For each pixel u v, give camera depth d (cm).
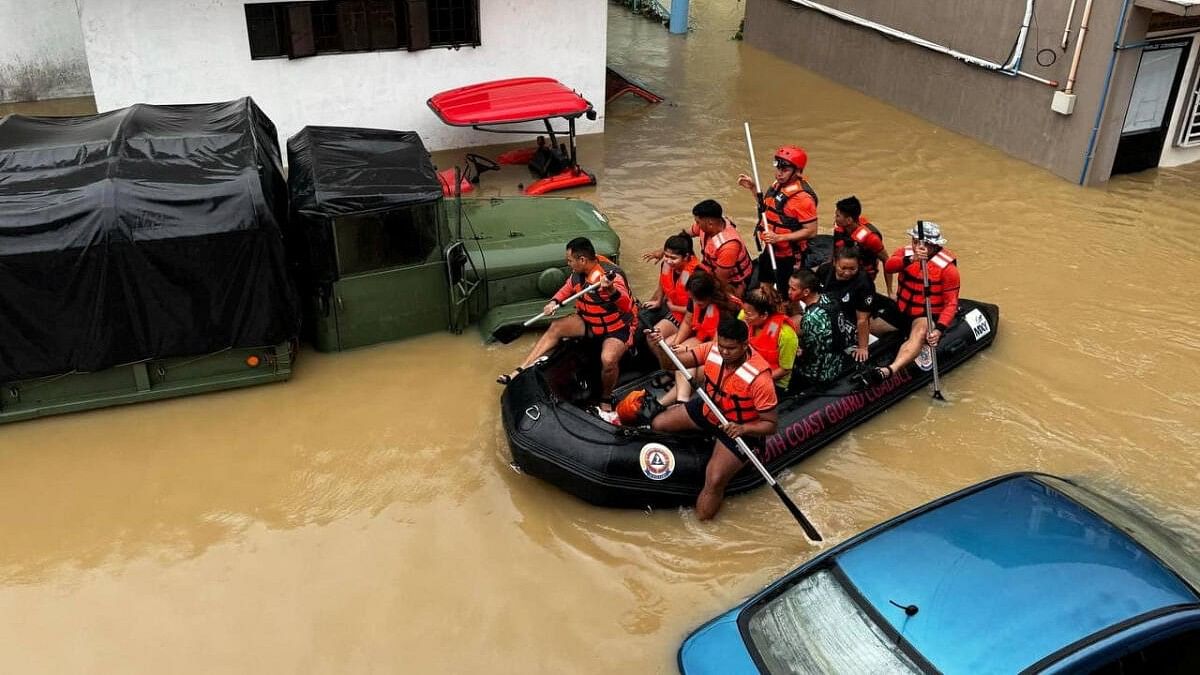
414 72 1295
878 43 1553
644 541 677
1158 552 525
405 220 837
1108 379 852
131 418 797
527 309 886
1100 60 1180
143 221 735
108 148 793
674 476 683
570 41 1349
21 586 640
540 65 1351
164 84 1198
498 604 627
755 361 635
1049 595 479
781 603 523
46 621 614
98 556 664
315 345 880
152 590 638
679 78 1684
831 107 1547
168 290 756
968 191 1234
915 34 1472
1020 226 1139
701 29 2011
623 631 606
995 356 885
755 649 504
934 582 495
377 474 739
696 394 696
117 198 732
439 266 871
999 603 477
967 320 878
